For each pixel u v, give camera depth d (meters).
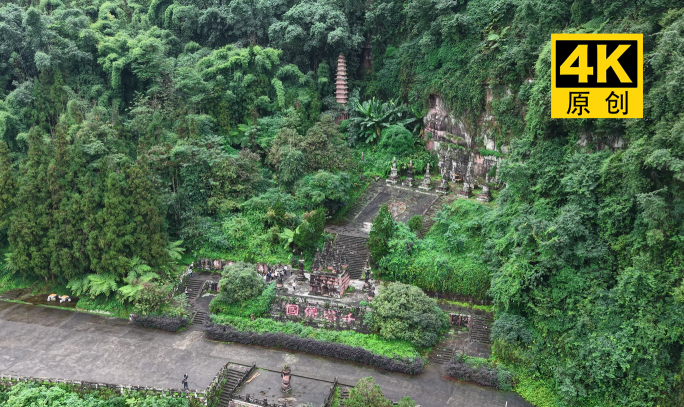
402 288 44.47
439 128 63.34
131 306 48.34
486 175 59.00
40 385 39.28
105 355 42.88
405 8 67.00
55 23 66.50
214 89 65.56
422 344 43.00
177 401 37.34
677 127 34.59
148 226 49.78
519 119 54.56
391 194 60.50
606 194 40.59
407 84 67.50
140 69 66.12
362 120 66.06
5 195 51.16
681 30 37.53
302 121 65.38
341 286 47.22
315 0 72.69
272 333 44.38
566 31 47.59
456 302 48.16
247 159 58.97
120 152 55.81
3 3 74.31
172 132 61.06
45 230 50.34
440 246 51.38
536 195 45.56
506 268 42.91
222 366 41.88
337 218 58.50
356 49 71.75
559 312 40.28
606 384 37.50
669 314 35.72
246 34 73.12
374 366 42.28
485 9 58.88
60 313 48.69
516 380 40.12
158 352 43.47
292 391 39.22
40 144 51.75
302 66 72.50
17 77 65.75
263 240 54.34
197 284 51.44
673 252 36.09
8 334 45.25
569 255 40.72
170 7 76.06
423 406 37.94
